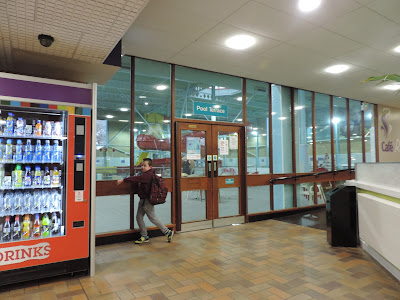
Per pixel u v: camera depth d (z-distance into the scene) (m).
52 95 3.02
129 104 4.78
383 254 3.16
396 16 3.52
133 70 4.80
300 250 3.98
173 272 3.22
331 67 5.41
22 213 2.93
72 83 3.13
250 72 5.71
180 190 5.11
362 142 8.66
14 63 3.55
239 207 5.86
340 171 7.58
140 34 3.96
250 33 3.96
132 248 4.14
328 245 4.21
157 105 5.04
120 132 4.68
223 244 4.31
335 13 3.44
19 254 2.79
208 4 3.21
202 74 5.57
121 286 2.86
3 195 3.02
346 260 3.56
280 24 3.70
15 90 2.83
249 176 6.02
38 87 2.95
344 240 4.13
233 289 2.79
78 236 3.08
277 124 6.65
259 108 6.35
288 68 5.47
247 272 3.21
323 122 7.64
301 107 7.13
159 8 3.29
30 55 3.32
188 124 5.30
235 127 5.91
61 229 3.12
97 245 4.27
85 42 2.98
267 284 2.89
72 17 2.46
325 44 4.36
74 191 3.08
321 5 3.26
